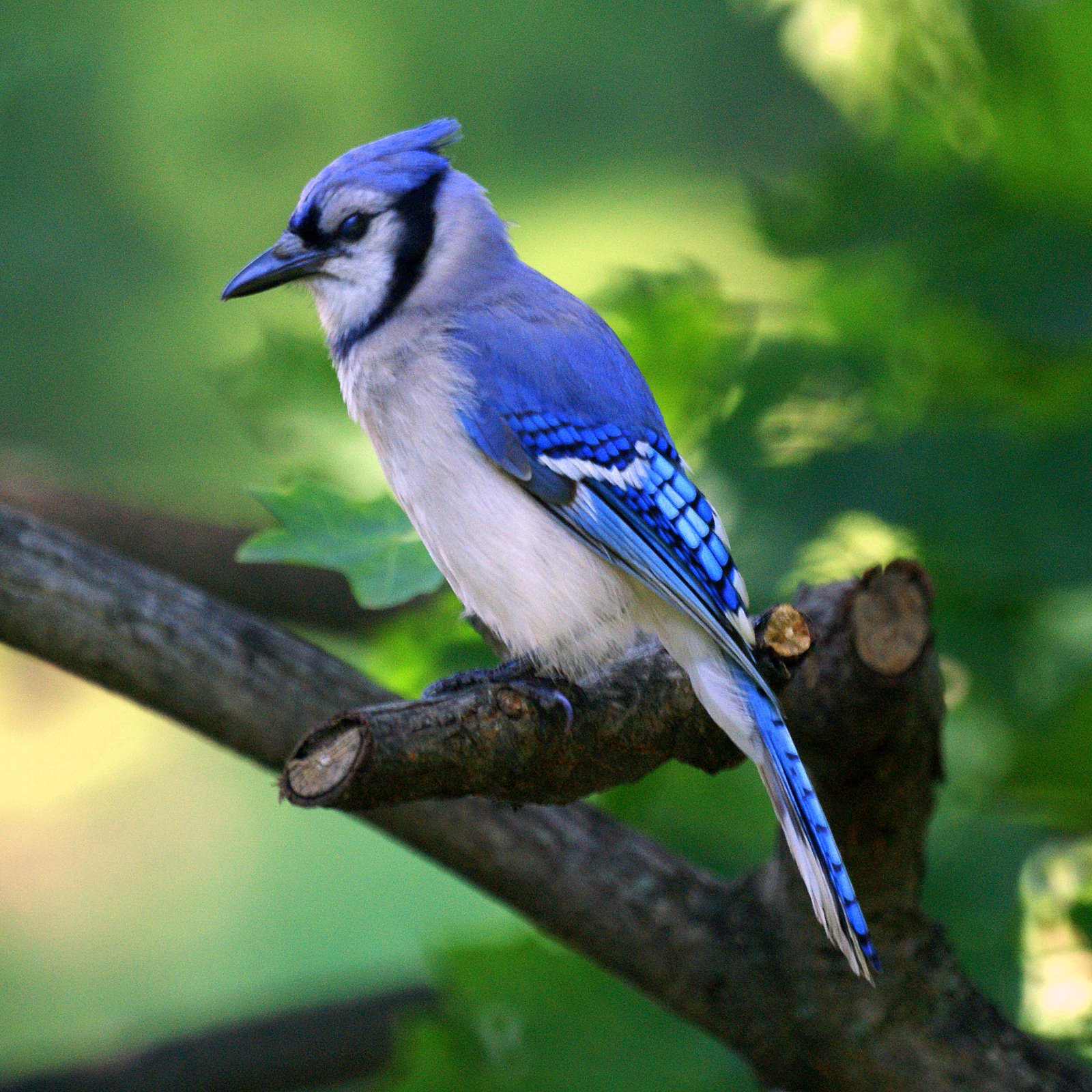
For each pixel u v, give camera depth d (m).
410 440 7.12
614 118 14.38
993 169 8.74
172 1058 10.15
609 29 14.35
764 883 7.00
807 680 6.29
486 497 6.99
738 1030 6.98
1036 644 8.27
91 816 15.67
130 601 6.77
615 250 13.88
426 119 14.09
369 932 14.54
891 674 6.21
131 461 12.84
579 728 5.80
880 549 8.16
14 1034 14.48
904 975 6.78
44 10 11.55
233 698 6.80
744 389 8.52
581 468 6.99
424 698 5.68
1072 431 7.91
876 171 8.94
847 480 7.99
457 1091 7.89
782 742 6.09
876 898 6.75
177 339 12.88
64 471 12.12
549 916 6.98
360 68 13.80
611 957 7.00
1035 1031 7.75
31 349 12.70
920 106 9.09
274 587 11.05
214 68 13.24
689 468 7.59
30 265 12.61
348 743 5.35
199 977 14.64
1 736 15.98
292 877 14.98
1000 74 8.73
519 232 14.12
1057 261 8.29
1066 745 7.50
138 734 16.17
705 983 6.93
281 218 13.22
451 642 8.30
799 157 9.18
